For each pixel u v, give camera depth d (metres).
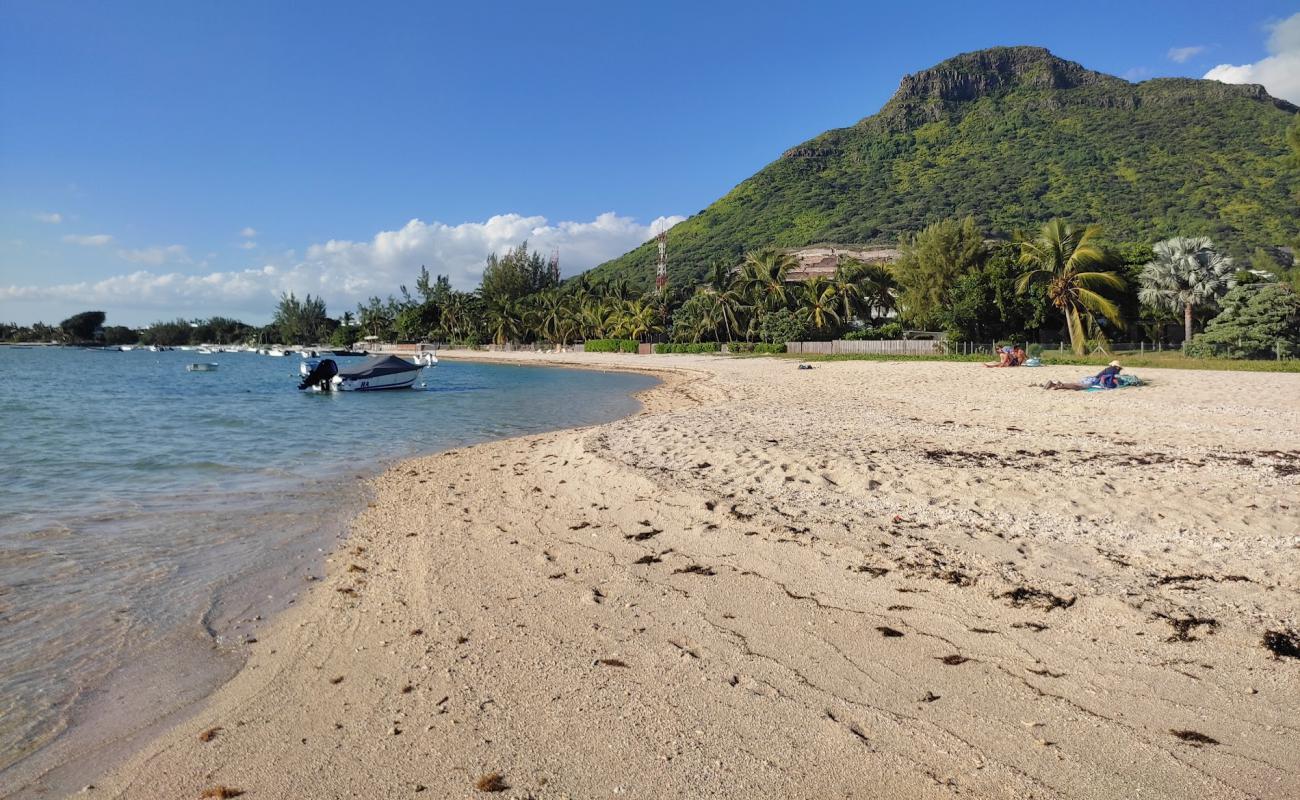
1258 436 13.84
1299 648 4.89
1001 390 24.00
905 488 9.52
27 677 5.38
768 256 70.88
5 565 8.04
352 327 153.50
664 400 31.95
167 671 5.46
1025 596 5.92
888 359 48.75
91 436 20.38
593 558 7.56
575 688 4.78
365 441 19.36
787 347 63.69
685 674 4.90
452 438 20.02
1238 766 3.71
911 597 6.02
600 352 87.25
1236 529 7.48
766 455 12.13
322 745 4.30
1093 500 8.70
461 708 4.62
